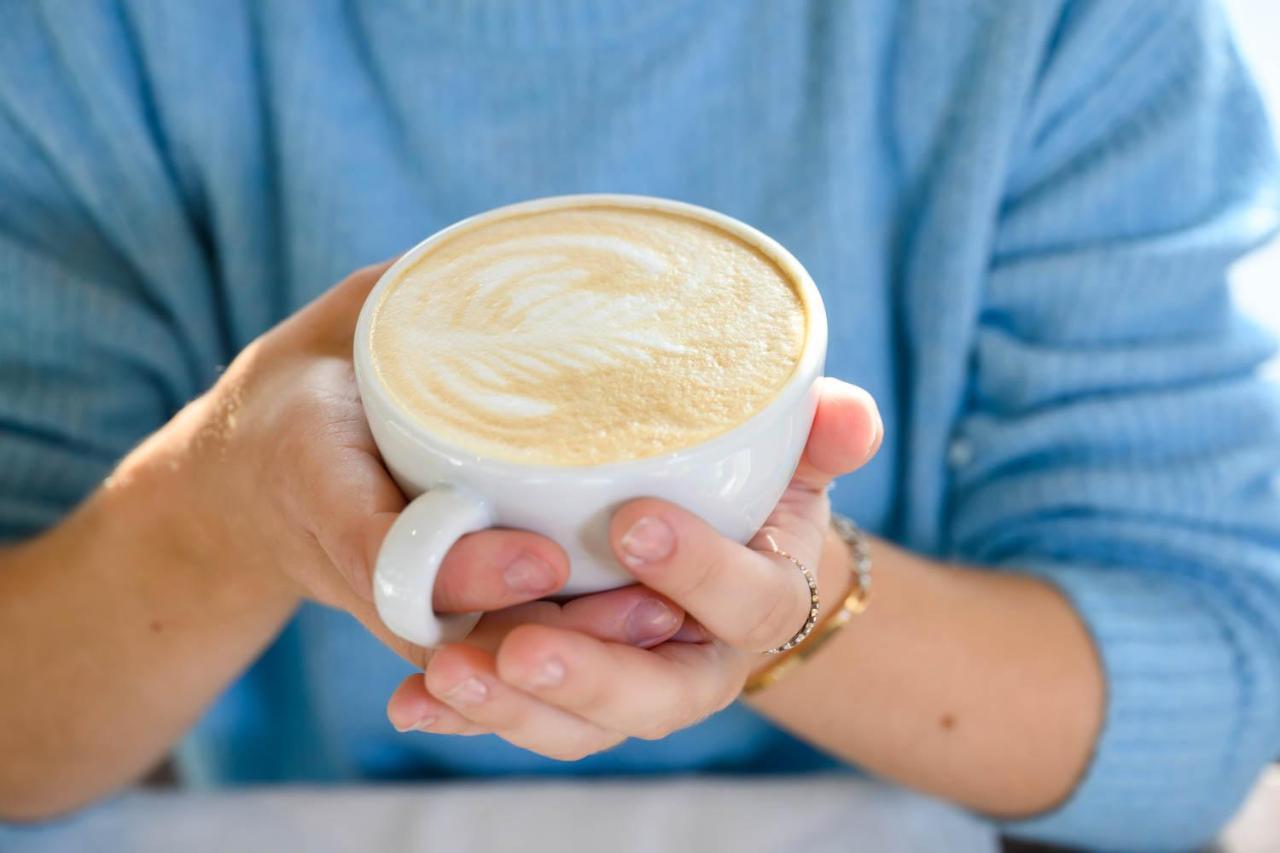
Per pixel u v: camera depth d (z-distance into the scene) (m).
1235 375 0.70
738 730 0.74
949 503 0.80
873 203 0.73
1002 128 0.69
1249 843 0.69
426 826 0.64
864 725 0.65
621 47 0.69
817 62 0.71
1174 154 0.69
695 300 0.48
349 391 0.50
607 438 0.44
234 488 0.53
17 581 0.64
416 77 0.70
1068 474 0.70
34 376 0.71
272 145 0.72
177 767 1.03
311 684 0.76
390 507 0.46
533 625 0.44
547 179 0.72
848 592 0.60
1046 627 0.67
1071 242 0.70
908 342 0.76
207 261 0.77
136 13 0.69
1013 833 0.69
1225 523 0.69
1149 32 0.69
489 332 0.47
